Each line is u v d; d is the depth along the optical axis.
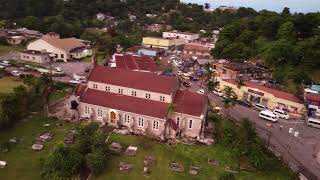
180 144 77.44
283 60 138.75
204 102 83.81
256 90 113.62
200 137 80.62
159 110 81.06
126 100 85.19
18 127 80.12
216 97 116.69
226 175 63.12
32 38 184.25
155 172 65.75
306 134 91.06
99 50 179.25
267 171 69.12
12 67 131.50
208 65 143.50
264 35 173.38
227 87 110.69
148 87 85.56
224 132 80.69
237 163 70.69
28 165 64.94
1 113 75.94
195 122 80.25
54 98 101.38
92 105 85.69
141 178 63.50
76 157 63.41
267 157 73.50
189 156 72.38
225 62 161.62
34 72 127.06
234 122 92.31
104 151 67.31
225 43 177.50
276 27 169.62
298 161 74.75
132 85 87.06
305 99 107.56
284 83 126.50
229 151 75.06
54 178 60.12
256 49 165.00
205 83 131.50
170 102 83.19
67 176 60.91
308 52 132.00
